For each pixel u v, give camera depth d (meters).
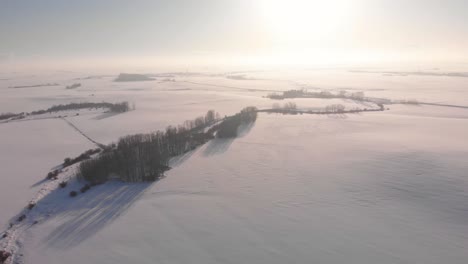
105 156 64.94
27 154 75.06
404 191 50.75
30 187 56.06
